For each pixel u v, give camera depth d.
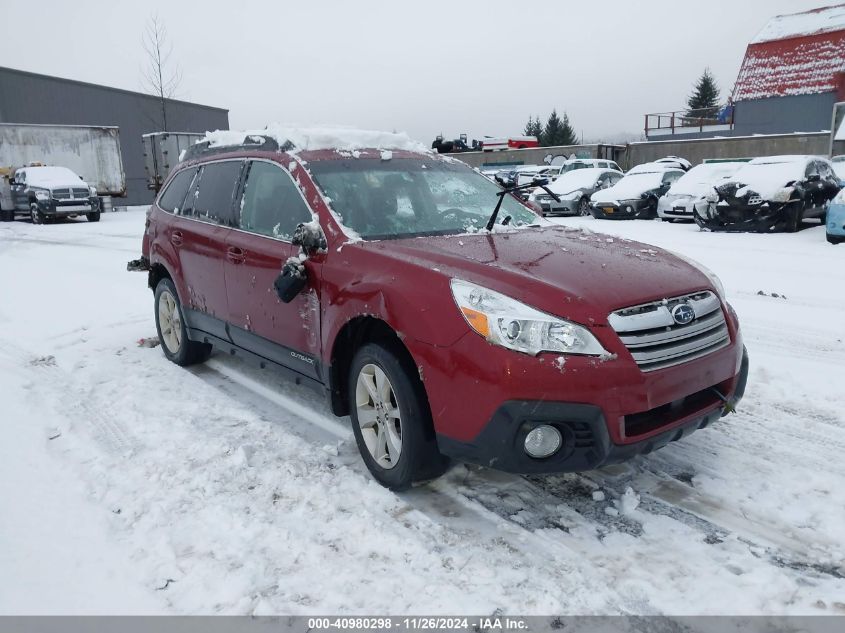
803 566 2.72
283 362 4.10
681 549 2.85
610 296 2.93
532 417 2.75
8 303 8.30
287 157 4.19
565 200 18.73
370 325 3.47
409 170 4.37
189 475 3.55
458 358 2.86
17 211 22.39
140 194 35.53
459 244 3.57
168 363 5.63
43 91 30.83
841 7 38.00
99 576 2.72
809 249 10.70
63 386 5.04
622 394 2.79
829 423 4.08
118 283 9.60
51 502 3.29
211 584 2.66
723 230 13.23
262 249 4.11
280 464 3.69
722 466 3.58
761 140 29.50
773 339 5.91
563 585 2.62
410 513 3.17
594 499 3.28
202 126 39.16
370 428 3.49
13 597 2.59
